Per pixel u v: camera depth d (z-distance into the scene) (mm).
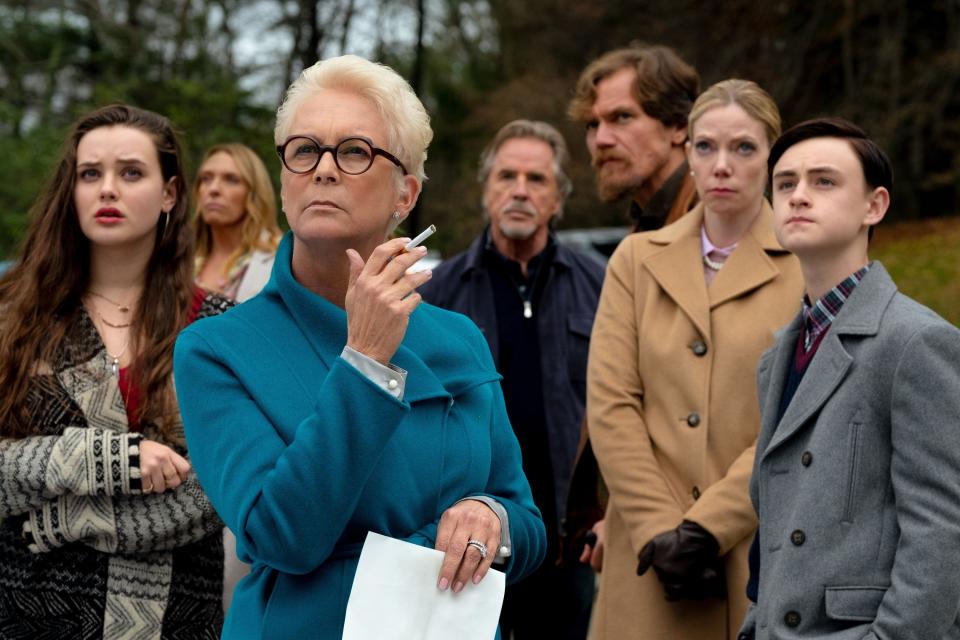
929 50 23797
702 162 3531
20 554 2891
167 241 3244
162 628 2908
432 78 28172
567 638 4363
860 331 2516
